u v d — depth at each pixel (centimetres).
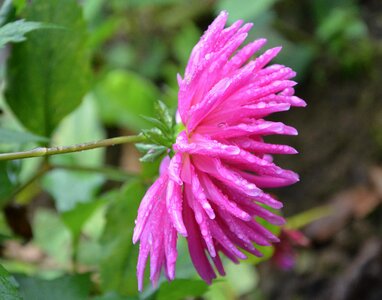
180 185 24
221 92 24
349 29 56
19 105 33
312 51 57
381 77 56
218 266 26
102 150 54
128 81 56
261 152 24
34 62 32
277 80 25
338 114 56
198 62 25
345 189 54
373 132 54
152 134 26
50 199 57
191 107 25
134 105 56
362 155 54
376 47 56
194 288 31
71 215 37
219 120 25
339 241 53
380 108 55
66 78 33
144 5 62
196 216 24
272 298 53
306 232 54
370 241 52
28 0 31
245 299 54
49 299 31
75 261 40
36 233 45
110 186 58
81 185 44
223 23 26
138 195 34
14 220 36
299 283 53
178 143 24
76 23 32
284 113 57
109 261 35
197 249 26
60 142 51
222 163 24
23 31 26
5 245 42
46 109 34
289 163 56
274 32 58
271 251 33
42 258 45
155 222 24
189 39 61
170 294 31
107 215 34
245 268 50
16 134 32
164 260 26
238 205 25
